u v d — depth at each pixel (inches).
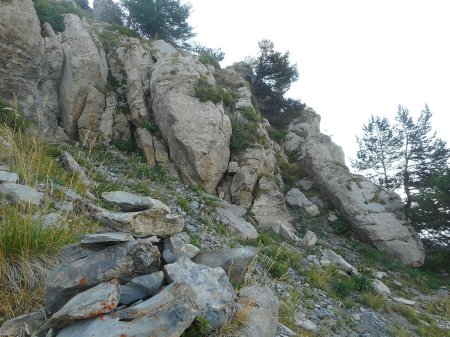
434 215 850.8
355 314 384.8
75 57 668.1
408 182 1172.5
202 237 414.6
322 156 911.7
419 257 720.3
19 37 585.3
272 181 681.0
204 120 654.5
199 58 930.1
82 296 128.2
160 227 190.9
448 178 839.7
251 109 780.6
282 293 348.8
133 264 149.0
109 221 187.6
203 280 153.1
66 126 650.2
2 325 133.6
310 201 820.6
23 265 156.9
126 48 833.5
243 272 209.2
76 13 812.0
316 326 310.0
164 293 132.6
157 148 660.7
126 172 563.5
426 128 1190.3
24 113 578.6
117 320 119.4
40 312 139.3
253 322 152.9
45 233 171.5
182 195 546.0
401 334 362.3
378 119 1286.9
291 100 1250.0
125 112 717.9
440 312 492.4
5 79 568.7
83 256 151.7
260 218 631.2
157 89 689.0
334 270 498.9
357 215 753.0
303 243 589.0
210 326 136.7
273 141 978.7
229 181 671.1
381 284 521.0
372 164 1272.1
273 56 1200.2
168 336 120.3
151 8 1120.2
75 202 243.0
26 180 219.3
